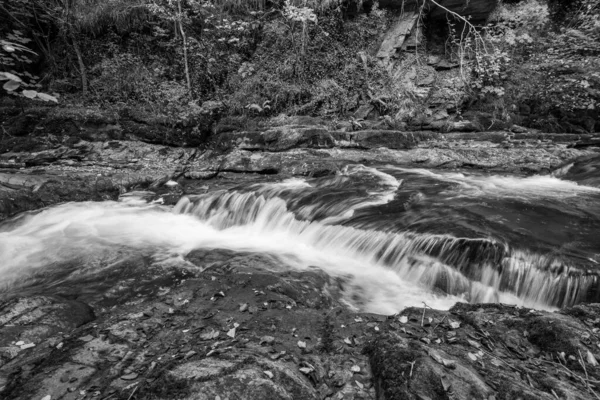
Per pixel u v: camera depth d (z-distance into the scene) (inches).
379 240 207.0
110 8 500.1
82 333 112.9
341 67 490.3
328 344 104.3
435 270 179.6
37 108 415.5
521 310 118.2
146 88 478.6
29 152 381.4
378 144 388.5
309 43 486.6
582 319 110.1
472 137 402.0
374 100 450.6
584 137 368.8
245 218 285.3
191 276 184.1
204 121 441.1
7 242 235.5
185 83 486.9
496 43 463.8
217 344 101.5
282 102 469.4
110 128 413.4
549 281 155.7
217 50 508.7
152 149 414.0
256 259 200.4
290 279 162.1
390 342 93.1
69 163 375.6
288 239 247.6
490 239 176.6
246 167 368.5
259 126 438.9
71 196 319.0
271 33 502.0
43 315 128.7
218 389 72.9
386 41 486.6
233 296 137.3
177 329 113.9
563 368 88.0
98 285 174.6
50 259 208.4
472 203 236.1
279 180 334.6
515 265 164.6
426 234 193.8
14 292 171.0
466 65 461.1
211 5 487.2
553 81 436.1
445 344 98.2
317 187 302.4
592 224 197.9
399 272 191.5
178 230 272.1
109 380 88.7
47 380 89.3
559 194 254.1
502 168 329.4
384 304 162.4
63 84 488.7
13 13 456.1
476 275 171.5
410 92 452.4
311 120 429.7
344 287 175.6
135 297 163.0
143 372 91.4
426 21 500.4
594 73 410.3
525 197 246.8
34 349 107.2
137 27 514.6
